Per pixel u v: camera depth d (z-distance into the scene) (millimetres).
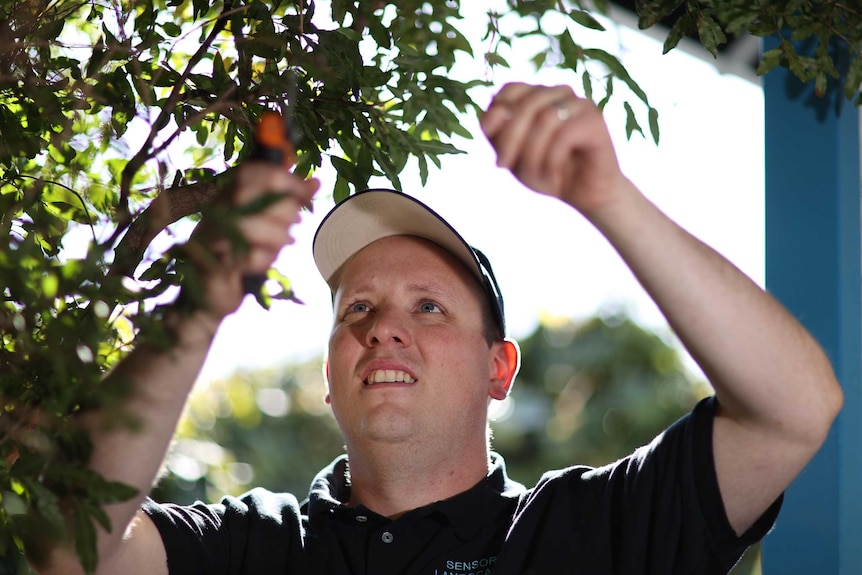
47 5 2111
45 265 1536
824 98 2555
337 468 2637
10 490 1581
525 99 1543
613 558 2174
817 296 2514
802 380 1832
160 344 1574
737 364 1803
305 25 2146
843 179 2531
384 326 2441
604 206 1663
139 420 1650
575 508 2264
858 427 2461
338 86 2160
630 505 2156
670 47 2244
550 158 1536
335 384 2488
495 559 2309
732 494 2021
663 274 1730
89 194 2287
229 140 2182
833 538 2404
